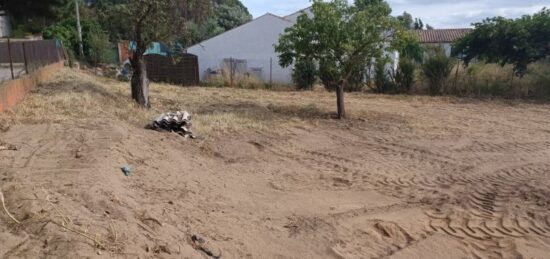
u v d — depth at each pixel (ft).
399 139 36.70
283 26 91.04
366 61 45.39
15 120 27.96
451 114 49.03
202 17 45.70
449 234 18.54
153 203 17.83
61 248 11.87
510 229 19.12
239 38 93.71
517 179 25.89
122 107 39.52
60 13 97.55
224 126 36.50
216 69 90.94
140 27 40.57
